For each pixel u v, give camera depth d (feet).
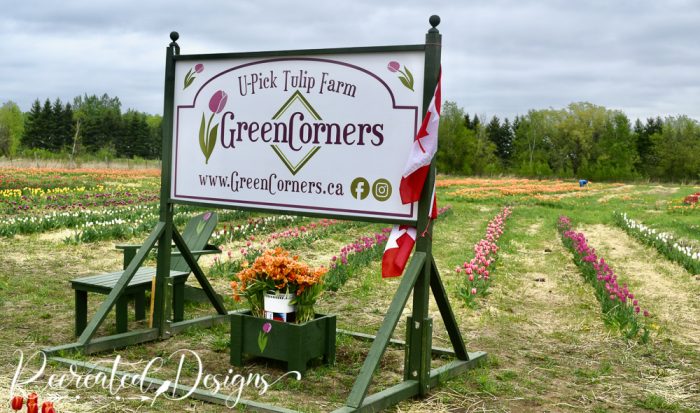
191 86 19.56
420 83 15.42
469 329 23.89
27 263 33.78
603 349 21.62
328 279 30.40
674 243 45.88
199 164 19.51
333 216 16.85
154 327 20.25
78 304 20.20
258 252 35.86
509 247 47.70
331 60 16.70
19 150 292.61
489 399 15.88
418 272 15.16
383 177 16.01
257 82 18.17
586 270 34.81
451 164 294.05
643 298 31.30
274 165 17.89
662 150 299.79
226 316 22.68
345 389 16.05
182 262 25.70
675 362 20.30
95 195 78.95
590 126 328.29
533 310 27.61
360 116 16.28
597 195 140.87
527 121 346.74
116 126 339.57
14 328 20.99
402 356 19.45
